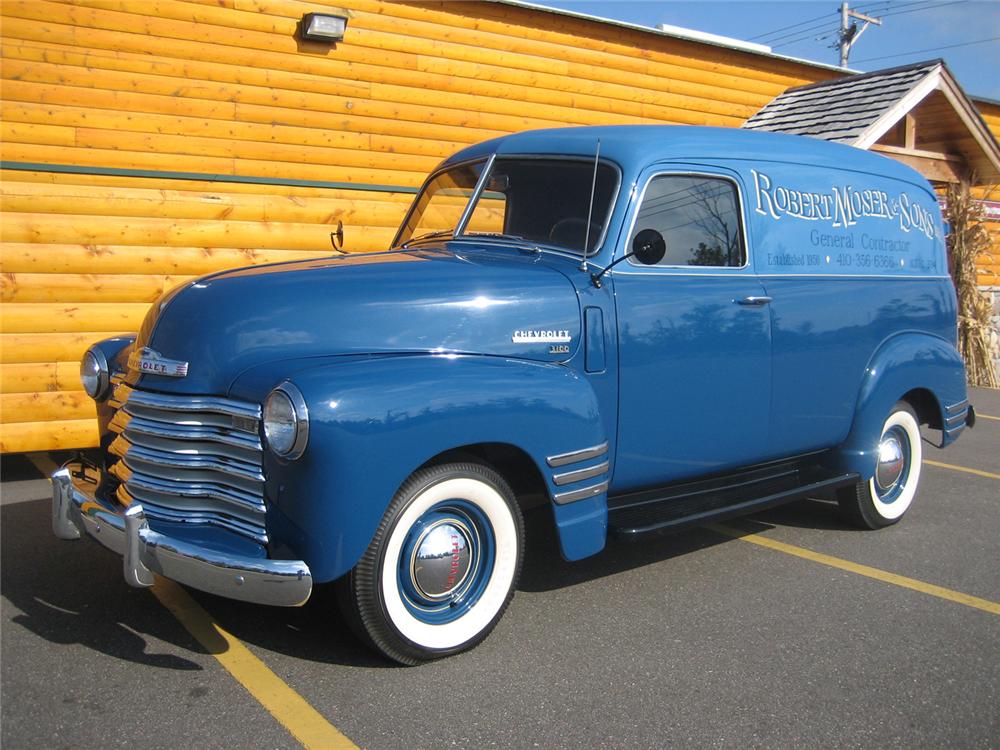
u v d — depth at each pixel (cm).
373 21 841
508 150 468
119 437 363
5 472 643
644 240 387
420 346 356
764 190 470
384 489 317
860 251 520
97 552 469
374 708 316
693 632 389
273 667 344
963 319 1224
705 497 455
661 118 1057
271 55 790
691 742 302
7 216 639
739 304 444
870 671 358
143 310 679
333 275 367
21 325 639
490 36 913
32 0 693
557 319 383
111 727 300
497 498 354
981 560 498
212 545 317
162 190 707
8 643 361
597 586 442
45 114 702
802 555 500
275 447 307
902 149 1062
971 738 311
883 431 535
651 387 414
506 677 342
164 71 745
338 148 833
